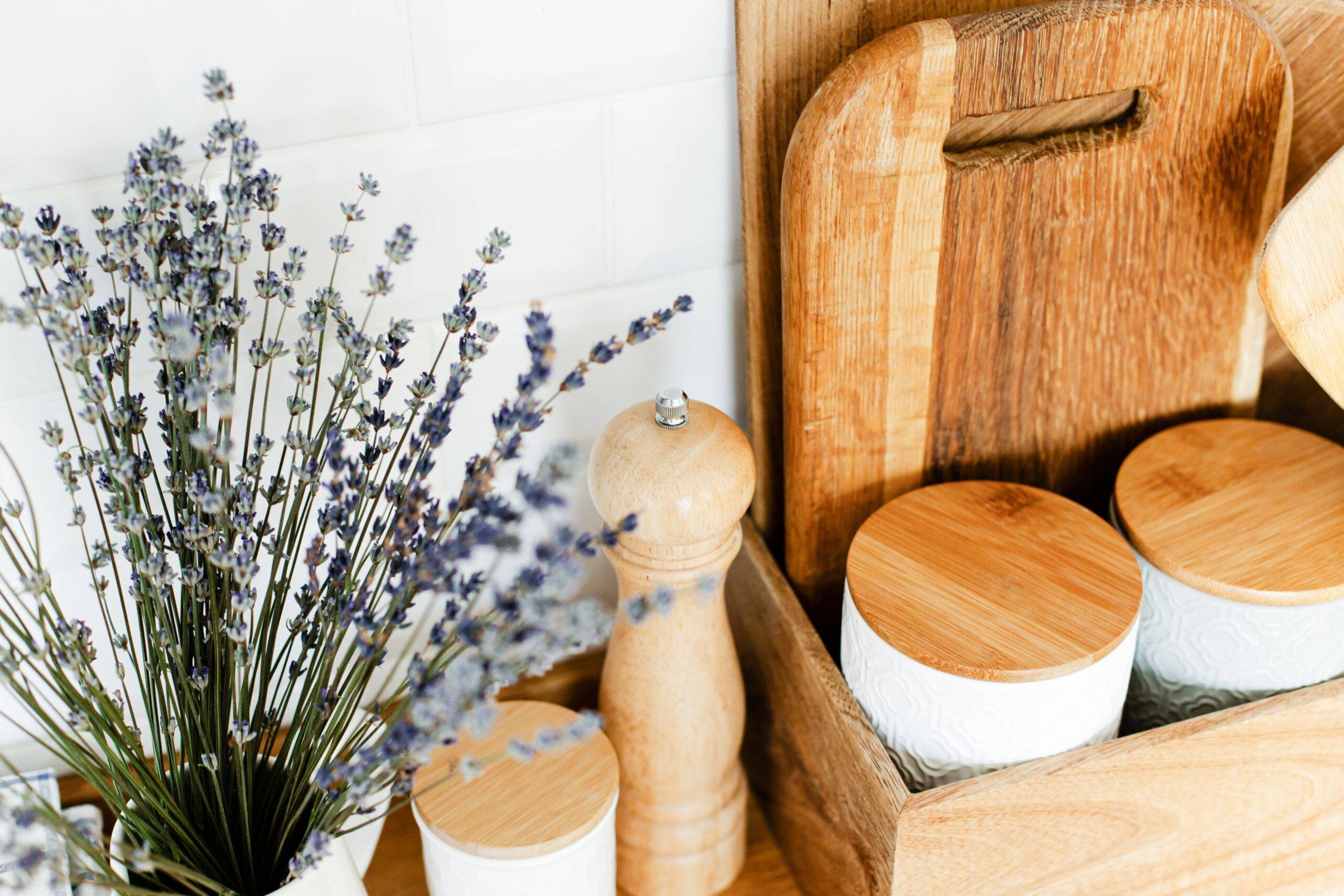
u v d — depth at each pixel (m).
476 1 0.51
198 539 0.42
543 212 0.58
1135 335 0.63
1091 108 0.59
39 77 0.48
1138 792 0.55
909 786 0.57
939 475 0.64
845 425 0.60
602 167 0.58
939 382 0.61
